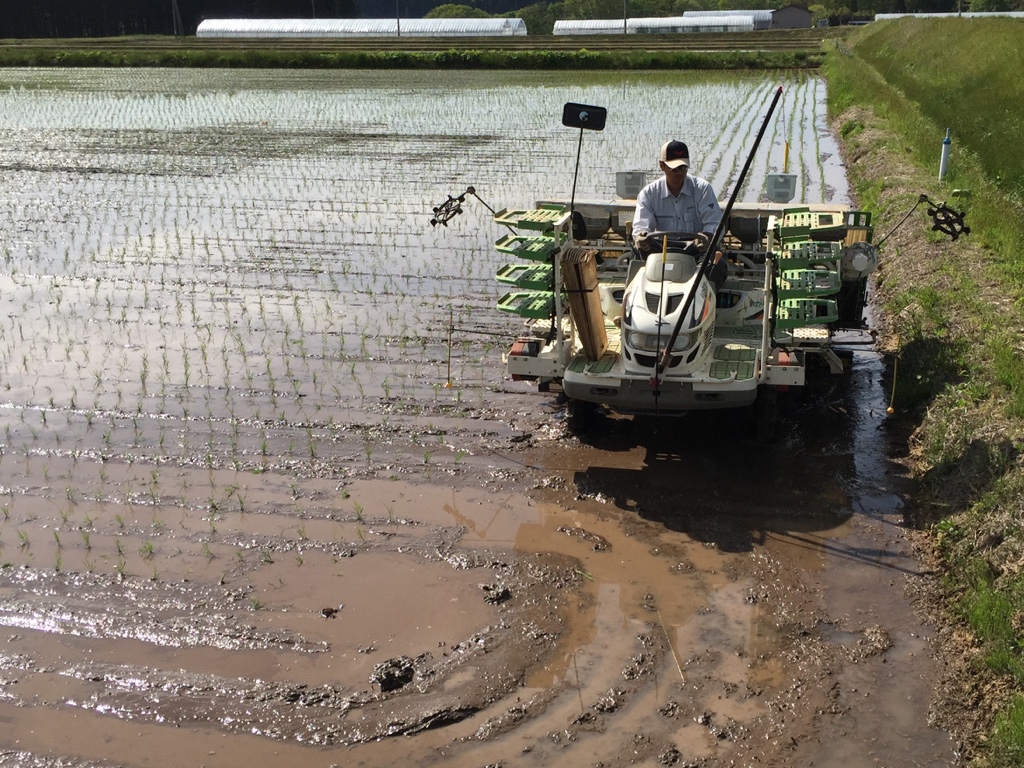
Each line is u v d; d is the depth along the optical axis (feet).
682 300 20.89
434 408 25.63
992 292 29.25
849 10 334.24
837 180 55.57
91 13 284.41
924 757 13.60
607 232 27.12
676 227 23.70
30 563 18.66
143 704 14.87
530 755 13.76
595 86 115.96
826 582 17.79
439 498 21.07
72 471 22.33
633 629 16.56
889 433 23.89
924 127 59.57
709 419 25.12
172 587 17.85
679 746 13.91
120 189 56.13
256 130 81.87
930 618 16.69
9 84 124.06
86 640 16.38
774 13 297.94
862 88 88.38
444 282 37.17
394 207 50.26
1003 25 112.68
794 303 22.30
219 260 40.68
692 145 69.15
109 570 18.44
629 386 21.35
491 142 72.43
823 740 13.96
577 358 22.70
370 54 149.18
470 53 146.51
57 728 14.38
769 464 22.49
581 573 18.20
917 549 18.76
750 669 15.52
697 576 18.06
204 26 263.29
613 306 25.00
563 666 15.65
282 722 14.47
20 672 15.60
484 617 16.92
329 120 88.53
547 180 55.98
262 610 17.16
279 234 45.03
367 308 34.01
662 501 20.85
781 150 66.33
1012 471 18.74
